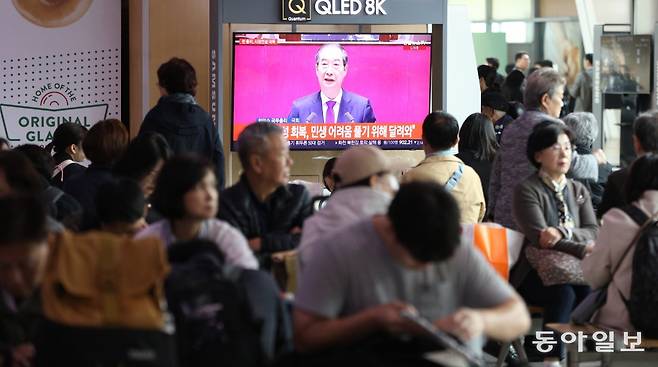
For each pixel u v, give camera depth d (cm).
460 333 495
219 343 517
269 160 711
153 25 1294
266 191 721
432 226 487
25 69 1288
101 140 855
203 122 1002
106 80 1300
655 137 903
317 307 513
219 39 1183
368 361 504
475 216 932
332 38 1216
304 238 631
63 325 486
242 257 600
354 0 1195
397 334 514
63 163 1020
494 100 1345
